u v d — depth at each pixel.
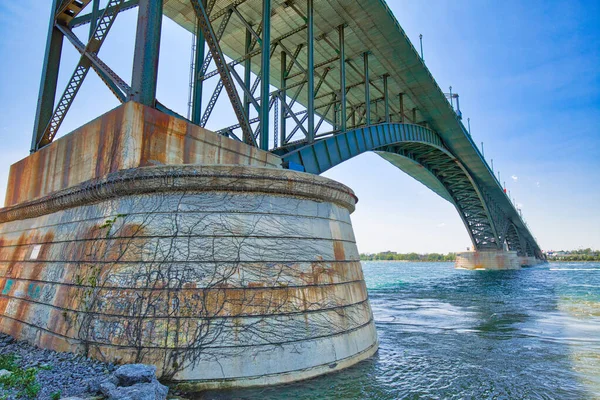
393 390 7.14
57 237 9.59
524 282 50.09
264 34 17.61
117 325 7.04
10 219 12.74
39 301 8.97
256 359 6.86
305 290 7.87
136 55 9.72
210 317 6.93
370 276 72.88
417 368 8.85
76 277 8.15
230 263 7.40
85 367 6.64
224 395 6.34
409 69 33.25
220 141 10.84
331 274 8.58
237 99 13.48
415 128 39.66
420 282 51.62
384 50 30.03
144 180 7.93
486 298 29.30
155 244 7.50
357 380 7.48
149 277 7.22
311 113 22.19
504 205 84.38
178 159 9.59
